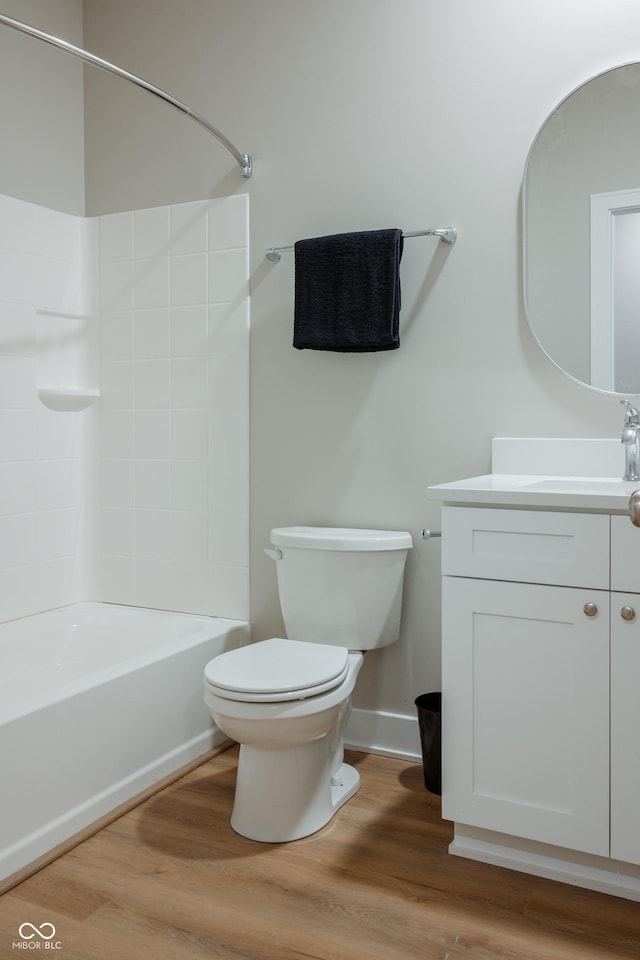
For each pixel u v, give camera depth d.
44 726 1.85
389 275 2.26
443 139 2.31
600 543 1.65
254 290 2.62
